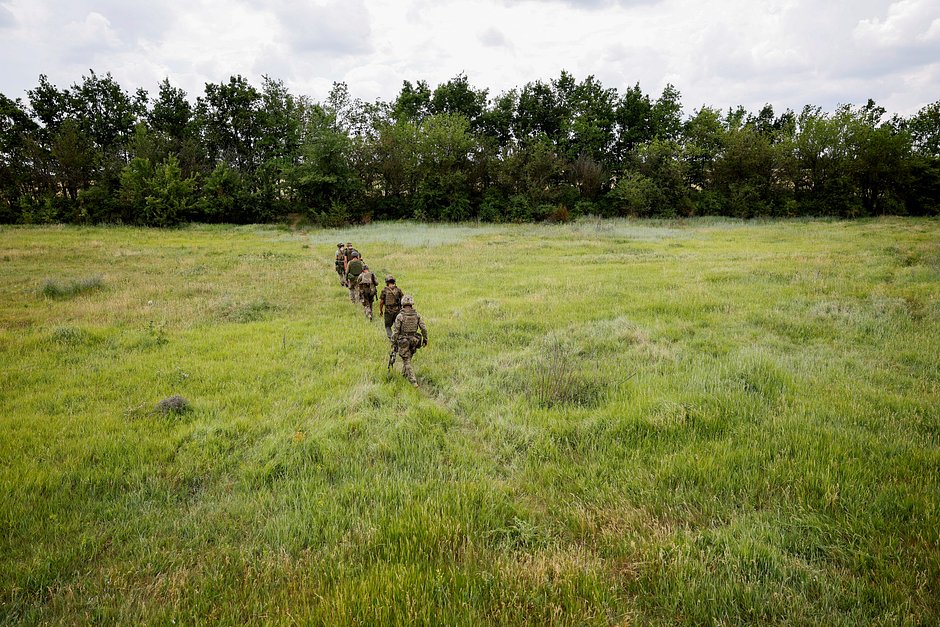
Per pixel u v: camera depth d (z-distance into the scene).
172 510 4.40
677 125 59.22
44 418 6.02
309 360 8.55
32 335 9.47
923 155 47.03
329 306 13.09
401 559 3.62
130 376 7.64
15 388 7.07
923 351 8.36
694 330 10.25
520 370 7.99
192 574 3.59
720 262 19.44
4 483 4.50
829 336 9.66
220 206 45.19
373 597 3.14
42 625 3.08
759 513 4.15
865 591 3.27
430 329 10.52
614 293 14.06
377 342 9.66
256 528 4.18
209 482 4.92
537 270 18.77
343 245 15.26
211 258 21.75
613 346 9.23
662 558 3.61
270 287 15.34
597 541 3.97
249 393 7.02
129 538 4.03
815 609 3.16
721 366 7.64
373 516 4.21
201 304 12.73
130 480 4.78
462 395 7.08
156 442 5.47
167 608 3.23
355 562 3.70
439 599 3.18
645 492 4.53
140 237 32.41
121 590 3.40
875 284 13.57
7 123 45.84
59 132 48.34
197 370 7.99
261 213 46.09
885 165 42.56
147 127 53.62
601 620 3.06
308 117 51.28
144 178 41.44
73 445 5.35
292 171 45.47
